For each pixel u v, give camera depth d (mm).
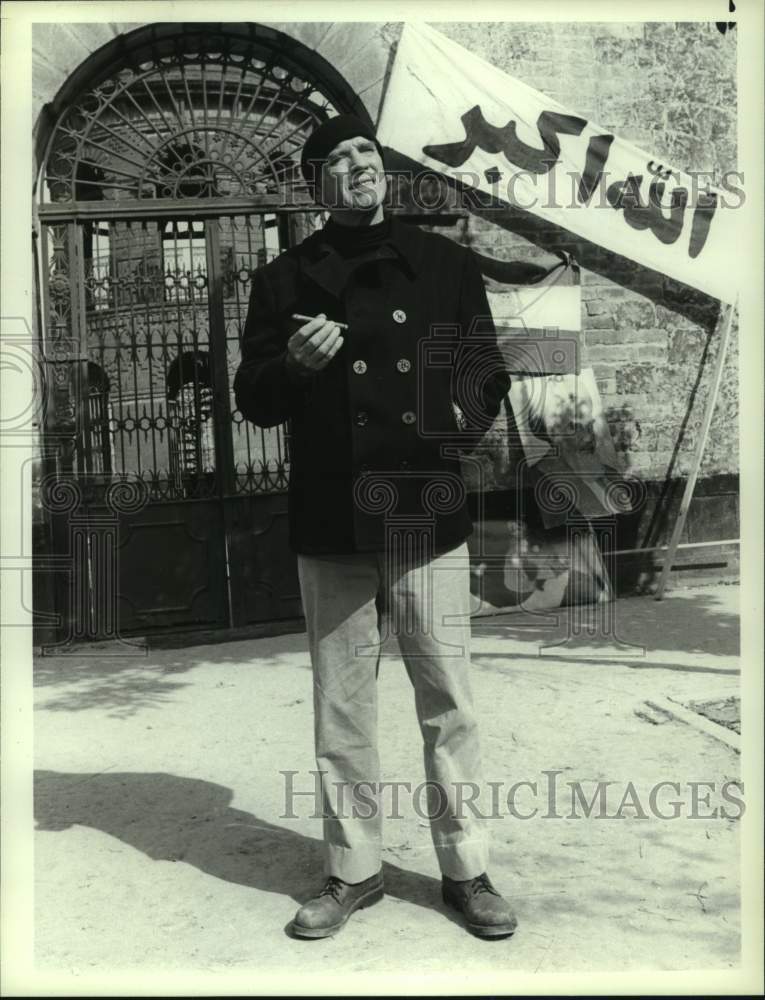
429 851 3104
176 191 6328
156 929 2672
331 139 2594
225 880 2967
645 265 6680
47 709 4914
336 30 6246
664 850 3086
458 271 2748
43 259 6141
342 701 2654
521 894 2818
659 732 4172
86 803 3621
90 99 6379
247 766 4012
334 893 2666
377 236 2691
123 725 4621
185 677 5484
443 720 2629
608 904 2760
